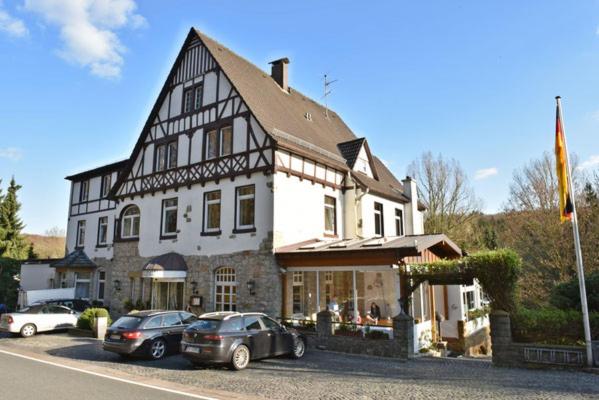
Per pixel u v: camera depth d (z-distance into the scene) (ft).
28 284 93.71
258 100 59.26
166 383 27.20
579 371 30.86
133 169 70.79
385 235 72.33
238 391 25.30
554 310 35.86
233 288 53.98
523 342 34.30
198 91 63.87
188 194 61.41
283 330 36.58
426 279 43.68
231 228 54.90
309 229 56.85
